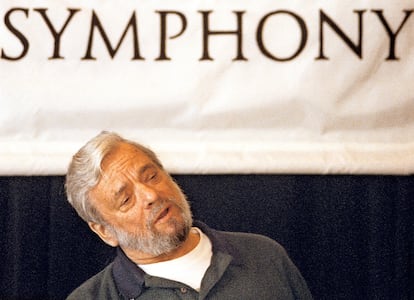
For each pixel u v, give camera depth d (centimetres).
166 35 414
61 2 412
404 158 413
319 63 415
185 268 365
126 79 416
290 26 415
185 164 409
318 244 408
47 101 414
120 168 355
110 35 414
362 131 420
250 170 409
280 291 383
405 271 409
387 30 416
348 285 407
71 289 398
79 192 359
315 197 411
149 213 351
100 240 399
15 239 404
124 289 370
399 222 412
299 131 419
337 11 414
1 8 412
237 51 415
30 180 407
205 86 416
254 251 395
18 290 401
